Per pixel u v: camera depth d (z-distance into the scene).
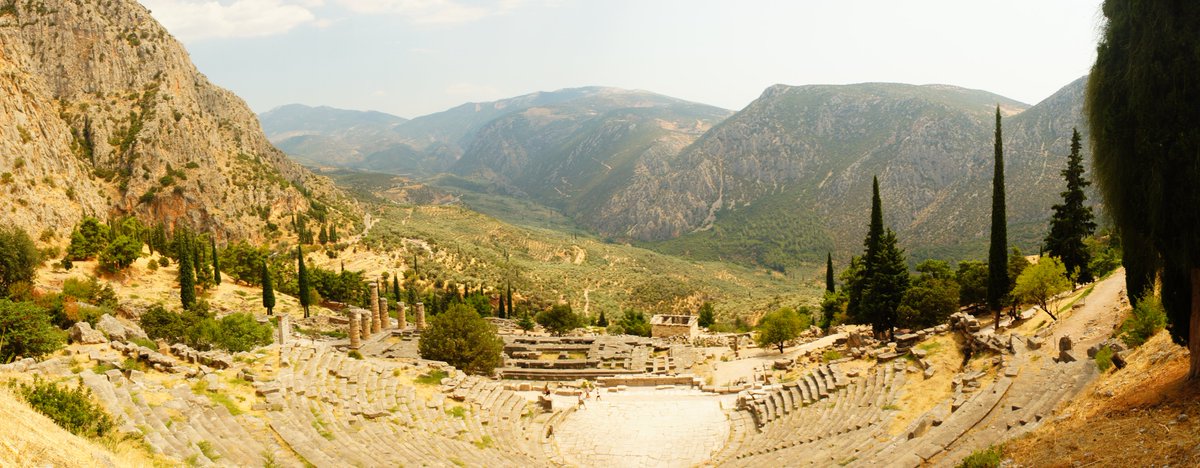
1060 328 35.22
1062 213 55.78
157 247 100.19
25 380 19.92
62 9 140.00
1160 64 16.20
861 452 22.66
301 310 87.69
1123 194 17.61
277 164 190.75
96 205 103.94
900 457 20.36
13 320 27.80
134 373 24.25
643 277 181.50
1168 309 18.86
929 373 30.75
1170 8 16.06
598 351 59.84
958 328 35.41
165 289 83.19
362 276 118.00
